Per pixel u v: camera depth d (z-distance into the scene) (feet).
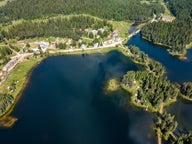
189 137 635.25
